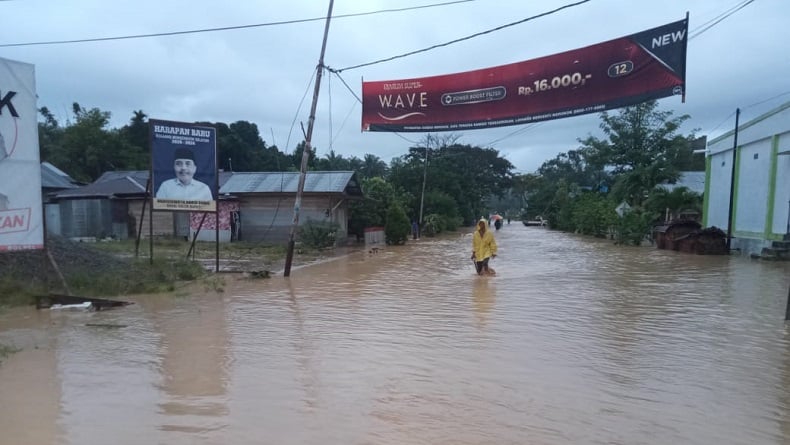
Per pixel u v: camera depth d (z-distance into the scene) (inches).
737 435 151.6
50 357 228.7
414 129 575.2
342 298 395.5
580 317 319.3
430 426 156.8
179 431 151.7
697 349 244.7
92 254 476.7
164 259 525.7
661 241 927.7
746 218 801.6
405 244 1138.0
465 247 1032.8
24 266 400.2
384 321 309.0
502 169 2785.4
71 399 177.5
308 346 249.8
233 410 168.1
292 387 190.9
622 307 352.8
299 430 152.9
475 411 168.7
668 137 1344.7
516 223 3580.2
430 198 1876.2
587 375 206.5
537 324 299.6
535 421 161.0
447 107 557.0
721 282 474.9
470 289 441.4
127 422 158.1
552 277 522.9
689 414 167.0
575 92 488.4
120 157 1705.2
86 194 992.2
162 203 501.4
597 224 1422.2
